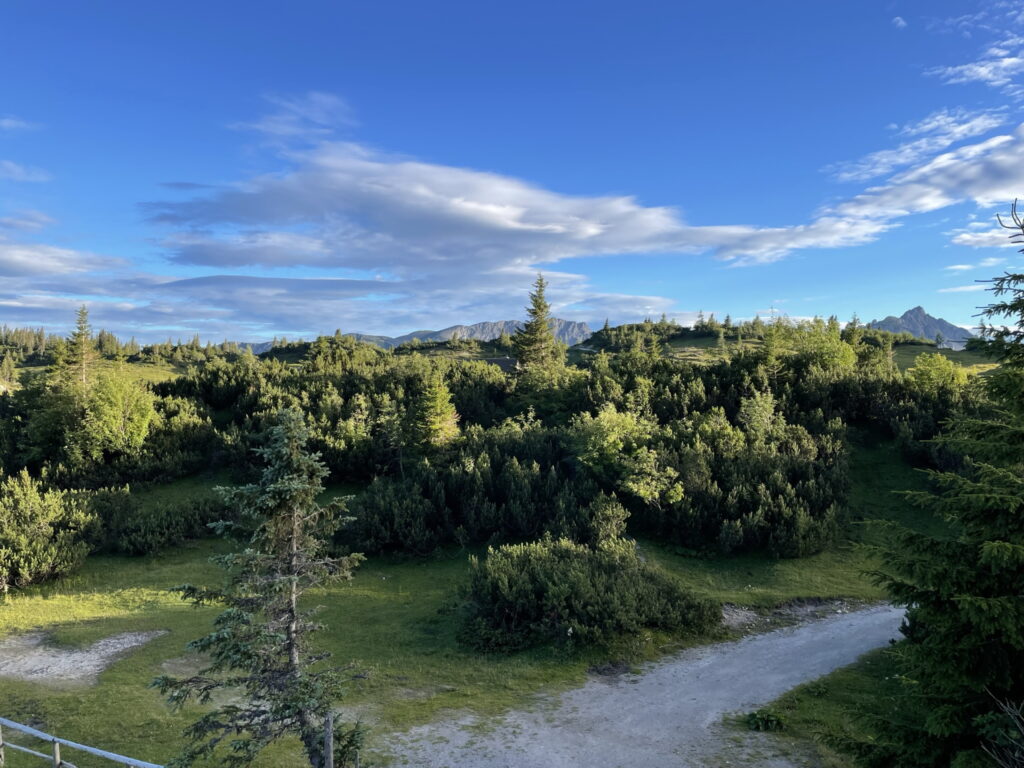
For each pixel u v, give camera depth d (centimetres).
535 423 5712
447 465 4781
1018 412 1130
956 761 988
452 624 2947
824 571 3650
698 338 15775
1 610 3222
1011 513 1069
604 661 2523
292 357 17138
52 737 1242
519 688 2291
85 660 2581
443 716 2045
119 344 18262
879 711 2008
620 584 2884
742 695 2209
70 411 5559
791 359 6588
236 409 6781
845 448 4872
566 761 1745
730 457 4484
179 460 5475
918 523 4216
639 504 4275
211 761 1725
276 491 1145
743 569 3719
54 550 3619
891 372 6272
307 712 1163
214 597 1160
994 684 1033
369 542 3969
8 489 4300
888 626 2928
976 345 1188
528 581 2878
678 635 2784
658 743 1852
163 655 2619
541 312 9669
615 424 4500
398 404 6316
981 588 1037
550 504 4219
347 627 2967
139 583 3662
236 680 1153
